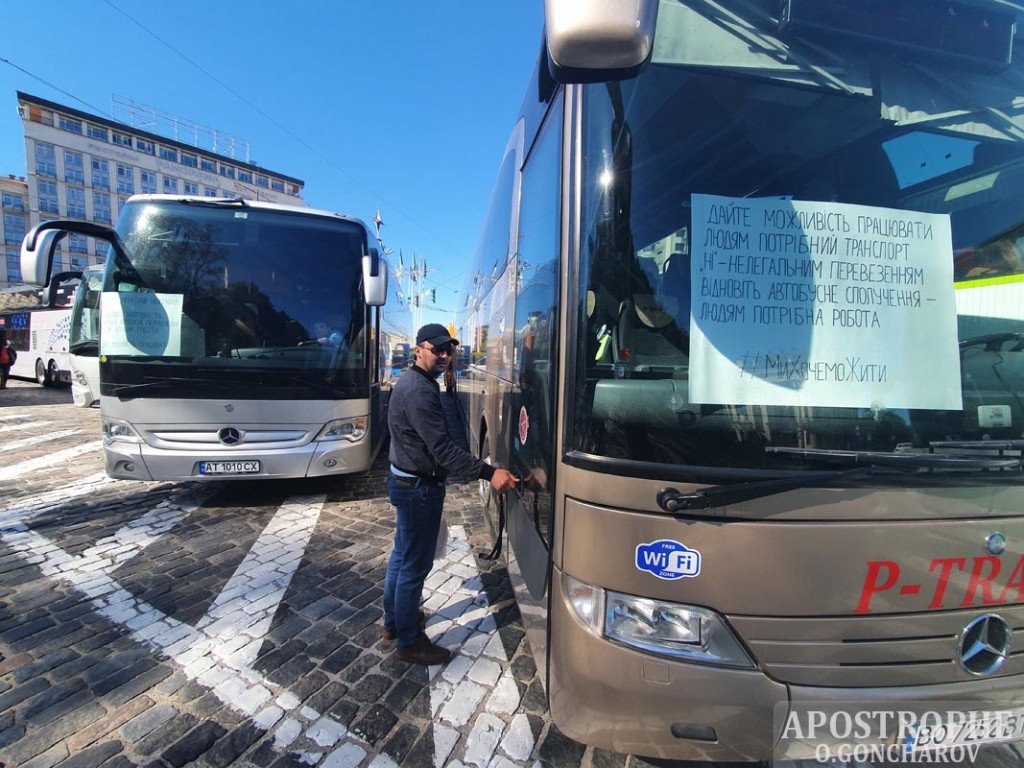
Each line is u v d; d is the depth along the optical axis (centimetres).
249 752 208
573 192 163
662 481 148
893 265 159
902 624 152
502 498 336
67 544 407
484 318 459
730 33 164
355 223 529
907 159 170
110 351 450
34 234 415
